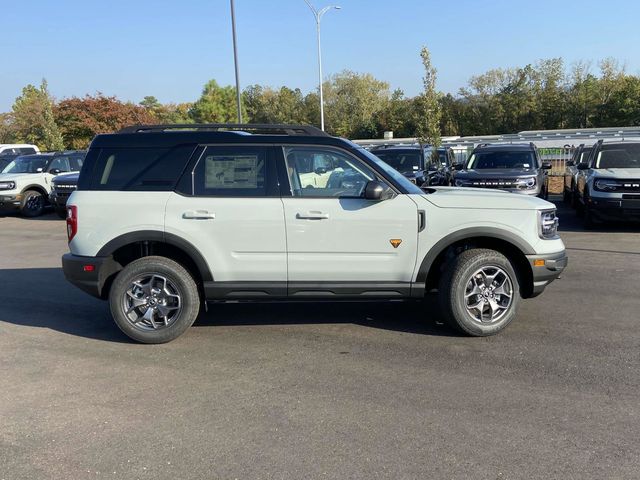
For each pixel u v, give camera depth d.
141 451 3.57
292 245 5.42
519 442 3.57
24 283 8.24
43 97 35.69
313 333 5.79
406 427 3.79
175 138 5.54
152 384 4.59
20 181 17.11
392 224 5.39
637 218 11.75
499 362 4.91
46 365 5.03
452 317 5.48
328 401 4.22
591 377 4.55
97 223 5.44
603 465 3.30
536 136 32.25
